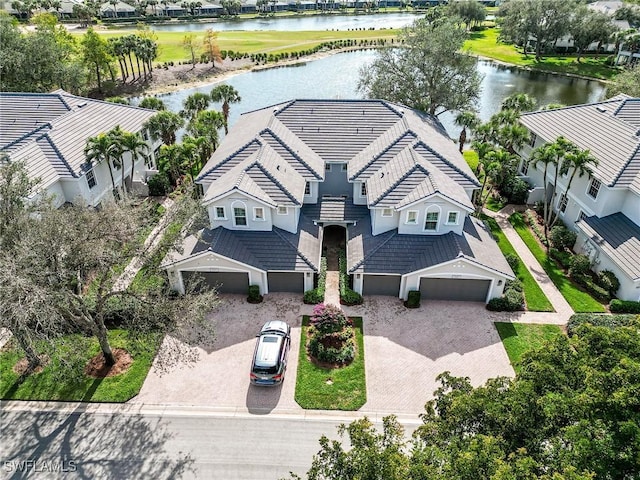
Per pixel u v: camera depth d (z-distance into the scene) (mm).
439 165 34656
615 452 12375
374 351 26859
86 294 28391
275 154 34688
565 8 95938
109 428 22438
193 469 20641
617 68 94938
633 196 32281
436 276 29734
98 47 78562
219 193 30266
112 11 152625
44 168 34812
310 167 34625
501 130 42219
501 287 29984
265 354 24719
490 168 39938
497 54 110875
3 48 59562
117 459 21031
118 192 42156
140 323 23203
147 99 53719
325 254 35688
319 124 39375
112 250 22125
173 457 21141
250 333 28156
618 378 13609
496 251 31766
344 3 195250
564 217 39031
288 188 31547
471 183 34156
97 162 37875
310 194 35500
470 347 27172
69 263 21203
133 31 130250
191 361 24734
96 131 41219
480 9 132500
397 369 25703
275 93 82062
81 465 20781
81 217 22094
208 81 90500
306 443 21797
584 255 33938
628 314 28797
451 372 25469
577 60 101875
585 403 13453
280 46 117062
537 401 14070
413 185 31344
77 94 72062
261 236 31516
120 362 26062
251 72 97625
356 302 30469
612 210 33812
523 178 45812
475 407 14578
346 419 22953
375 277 30609
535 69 98062
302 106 40719
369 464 13047
